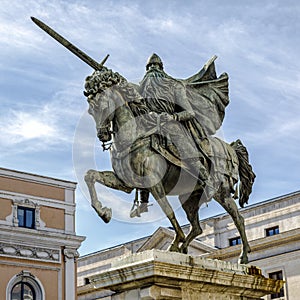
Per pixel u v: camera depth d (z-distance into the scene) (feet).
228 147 26.61
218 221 114.62
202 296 22.62
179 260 22.34
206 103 26.16
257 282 24.17
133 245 118.32
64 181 115.75
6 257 105.70
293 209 108.27
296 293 103.91
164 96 24.73
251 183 27.71
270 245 108.47
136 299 21.80
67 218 113.91
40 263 108.99
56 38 23.80
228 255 110.01
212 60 26.99
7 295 104.01
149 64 25.62
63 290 110.01
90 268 129.18
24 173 111.45
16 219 108.06
